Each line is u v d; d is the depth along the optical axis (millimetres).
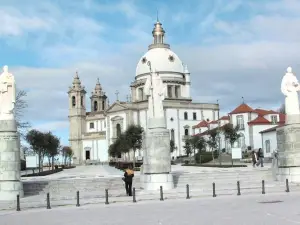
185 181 33594
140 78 139250
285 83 33438
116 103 134125
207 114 132125
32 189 31156
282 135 33625
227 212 18844
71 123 154750
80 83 157000
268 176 35250
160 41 142125
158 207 22016
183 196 26922
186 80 138750
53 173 64188
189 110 129375
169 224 16156
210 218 17250
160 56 137875
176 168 60156
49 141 76750
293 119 32938
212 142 87125
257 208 19766
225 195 26656
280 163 33844
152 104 32188
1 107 29281
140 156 115562
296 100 33281
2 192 28266
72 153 143500
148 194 28812
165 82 135125
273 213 17953
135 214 19594
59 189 32094
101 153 147750
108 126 136875
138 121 131125
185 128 127875
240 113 96688
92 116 154625
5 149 28734
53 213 21344
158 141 31469
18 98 58938
